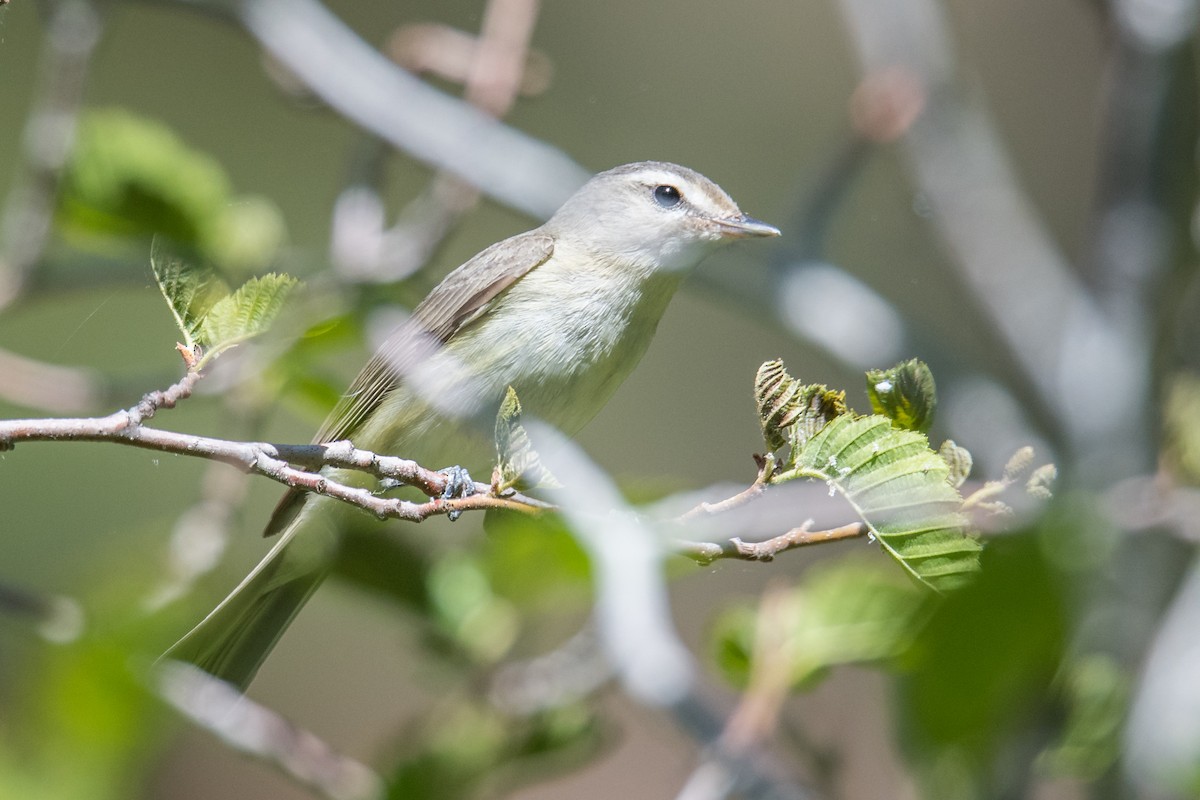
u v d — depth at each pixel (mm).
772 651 7230
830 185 14328
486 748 8016
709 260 14133
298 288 5941
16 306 11031
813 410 5988
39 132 10797
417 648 8805
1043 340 14531
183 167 10922
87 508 17156
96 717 5156
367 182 13055
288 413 15406
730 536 7574
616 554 6770
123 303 18156
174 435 5801
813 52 22453
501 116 13703
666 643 7004
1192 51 14438
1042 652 4371
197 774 15305
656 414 20266
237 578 10203
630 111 22047
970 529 5633
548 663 8391
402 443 9680
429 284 12359
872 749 13102
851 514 7574
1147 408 13867
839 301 14031
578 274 9930
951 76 15031
